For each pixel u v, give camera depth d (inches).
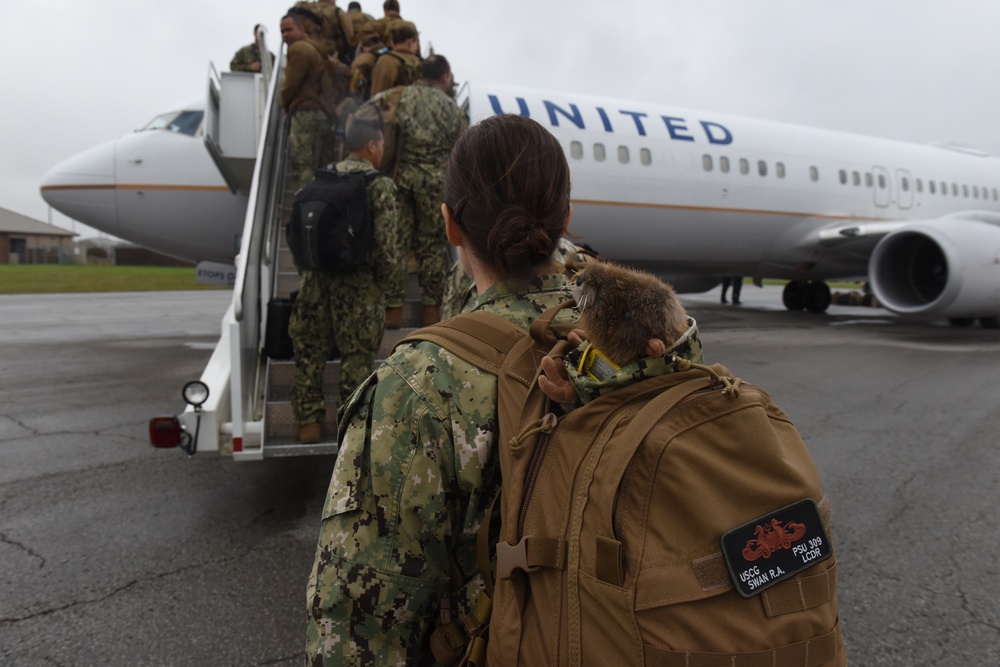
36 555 111.3
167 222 307.6
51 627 90.0
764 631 26.7
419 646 38.0
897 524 126.8
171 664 82.7
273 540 118.6
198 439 119.1
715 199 369.4
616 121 343.9
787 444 30.5
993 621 94.7
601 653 27.2
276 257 170.2
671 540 27.3
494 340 36.1
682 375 30.8
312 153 192.4
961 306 366.9
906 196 461.7
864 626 93.3
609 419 30.2
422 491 33.5
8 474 151.8
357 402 36.4
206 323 493.7
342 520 34.5
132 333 426.0
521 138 37.2
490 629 31.7
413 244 153.8
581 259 48.9
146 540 117.7
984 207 510.9
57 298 762.8
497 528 35.3
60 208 313.1
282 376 141.1
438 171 149.9
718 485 27.7
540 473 30.9
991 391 240.5
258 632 89.8
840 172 426.3
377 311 118.3
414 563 33.7
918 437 182.7
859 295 733.9
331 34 228.5
